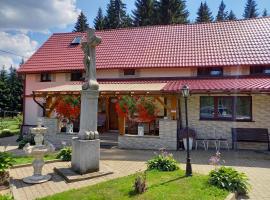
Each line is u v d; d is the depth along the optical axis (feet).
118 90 53.83
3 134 81.35
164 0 153.07
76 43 85.30
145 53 72.49
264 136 52.31
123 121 54.54
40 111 76.84
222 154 48.29
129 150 51.72
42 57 81.66
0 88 185.78
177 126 53.26
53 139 58.95
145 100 53.88
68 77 75.25
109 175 33.50
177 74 66.13
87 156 33.12
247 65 59.93
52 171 35.06
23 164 37.24
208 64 62.59
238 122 55.77
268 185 30.22
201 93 52.06
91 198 24.62
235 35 71.15
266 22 73.20
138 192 25.54
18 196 25.81
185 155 46.85
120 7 190.39
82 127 34.50
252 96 55.31
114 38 83.66
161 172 32.58
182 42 73.82
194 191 25.91
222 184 27.22
